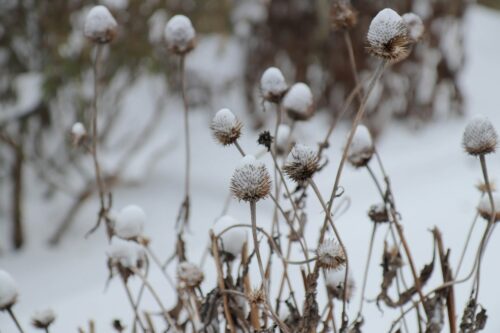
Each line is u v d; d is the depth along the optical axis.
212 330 1.27
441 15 5.05
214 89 5.33
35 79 4.34
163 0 3.66
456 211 3.25
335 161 4.24
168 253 3.40
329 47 4.93
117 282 2.57
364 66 4.81
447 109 5.50
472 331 1.20
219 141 1.19
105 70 3.79
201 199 4.13
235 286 1.26
